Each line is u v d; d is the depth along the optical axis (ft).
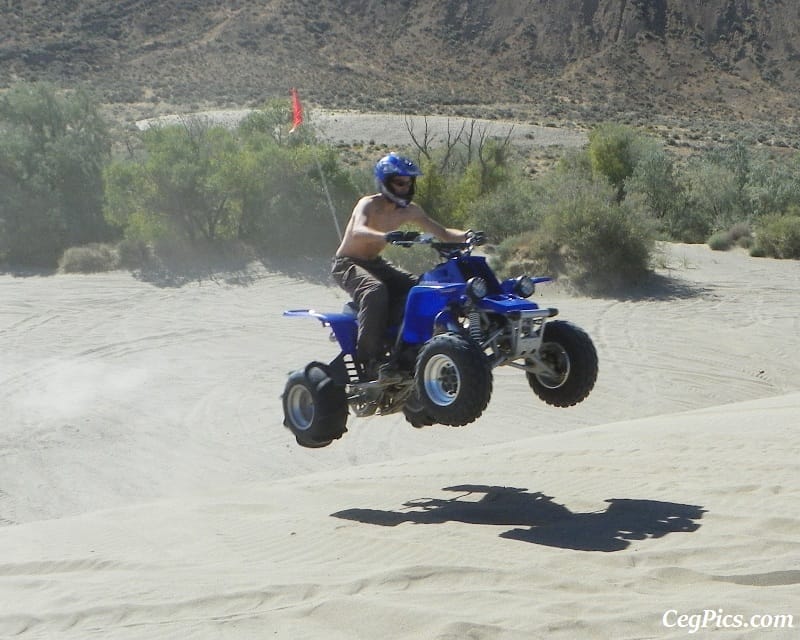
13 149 160.76
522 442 57.77
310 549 32.37
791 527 29.43
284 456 73.31
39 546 36.73
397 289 38.52
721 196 207.31
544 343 36.29
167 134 164.25
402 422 82.02
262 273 141.08
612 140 220.84
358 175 164.04
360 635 22.97
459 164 231.71
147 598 26.89
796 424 48.96
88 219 161.17
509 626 22.38
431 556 29.60
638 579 25.66
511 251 144.15
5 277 143.54
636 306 126.62
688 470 39.09
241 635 23.38
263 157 149.89
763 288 136.56
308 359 101.96
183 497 48.44
